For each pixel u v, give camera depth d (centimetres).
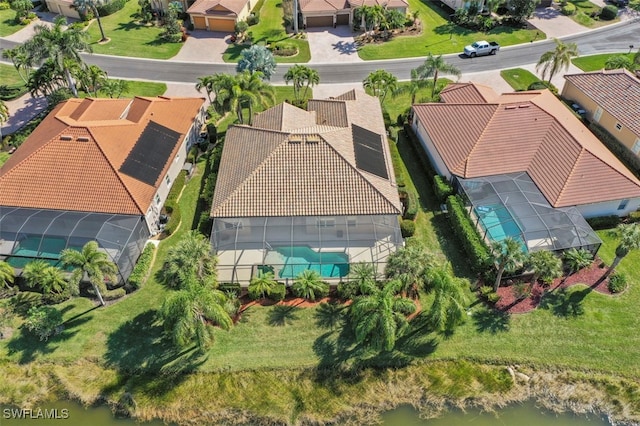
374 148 4662
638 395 3138
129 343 3438
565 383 3216
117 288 3769
